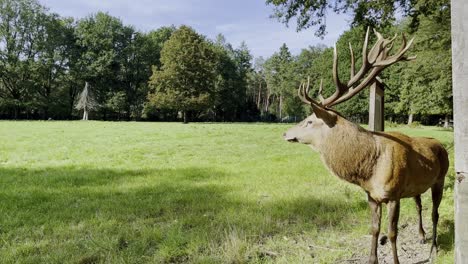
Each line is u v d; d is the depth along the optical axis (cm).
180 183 813
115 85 5269
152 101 4559
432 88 2986
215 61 4819
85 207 602
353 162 364
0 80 4781
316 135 381
